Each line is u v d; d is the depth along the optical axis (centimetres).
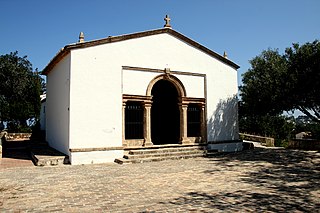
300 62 1631
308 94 1644
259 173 1121
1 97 3212
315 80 1570
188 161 1480
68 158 1388
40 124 3111
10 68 3150
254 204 695
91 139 1427
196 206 675
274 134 3509
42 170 1203
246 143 2114
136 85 1602
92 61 1462
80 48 1434
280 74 1711
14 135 2991
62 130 1559
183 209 652
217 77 1923
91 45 1463
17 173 1130
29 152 1803
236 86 2016
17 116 3328
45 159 1330
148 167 1281
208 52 1888
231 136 1952
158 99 2161
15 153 1816
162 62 1697
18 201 723
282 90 1689
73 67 1408
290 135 3588
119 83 1539
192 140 1795
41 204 695
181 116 1770
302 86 1609
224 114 1934
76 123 1395
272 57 1870
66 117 1462
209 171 1167
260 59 1942
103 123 1467
